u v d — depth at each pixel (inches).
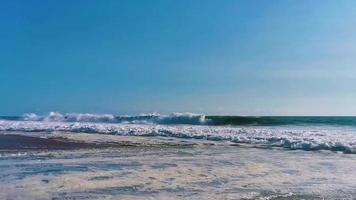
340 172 475.5
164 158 575.8
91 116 2012.8
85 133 1097.4
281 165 523.2
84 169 467.5
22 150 668.1
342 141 753.6
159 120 1860.2
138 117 1911.9
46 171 452.8
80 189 365.1
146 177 423.8
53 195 341.7
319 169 494.9
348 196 351.6
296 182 412.5
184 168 484.7
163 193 353.7
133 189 367.9
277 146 757.9
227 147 737.0
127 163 518.9
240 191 366.9
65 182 393.4
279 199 339.0
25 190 358.6
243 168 492.7
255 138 866.1
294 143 753.0
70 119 2043.6
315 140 770.8
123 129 1148.5
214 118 1781.5
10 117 2992.1
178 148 715.4
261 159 577.0
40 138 901.2
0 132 1152.2
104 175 431.5
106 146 740.7
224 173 456.4
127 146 742.5
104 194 347.3
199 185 389.7
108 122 1921.8
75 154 614.9
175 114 1836.9
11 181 396.2
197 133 986.7
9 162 525.0
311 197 346.9
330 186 394.3
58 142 802.8
